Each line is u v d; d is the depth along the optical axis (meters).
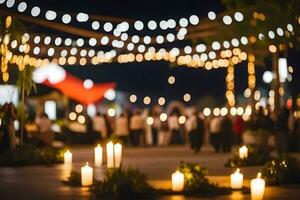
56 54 31.61
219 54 33.66
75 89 42.53
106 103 56.97
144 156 30.53
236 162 23.30
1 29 23.33
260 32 22.98
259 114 32.41
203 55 34.12
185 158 28.83
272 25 22.48
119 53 33.47
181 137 44.78
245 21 22.92
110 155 21.67
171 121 43.44
